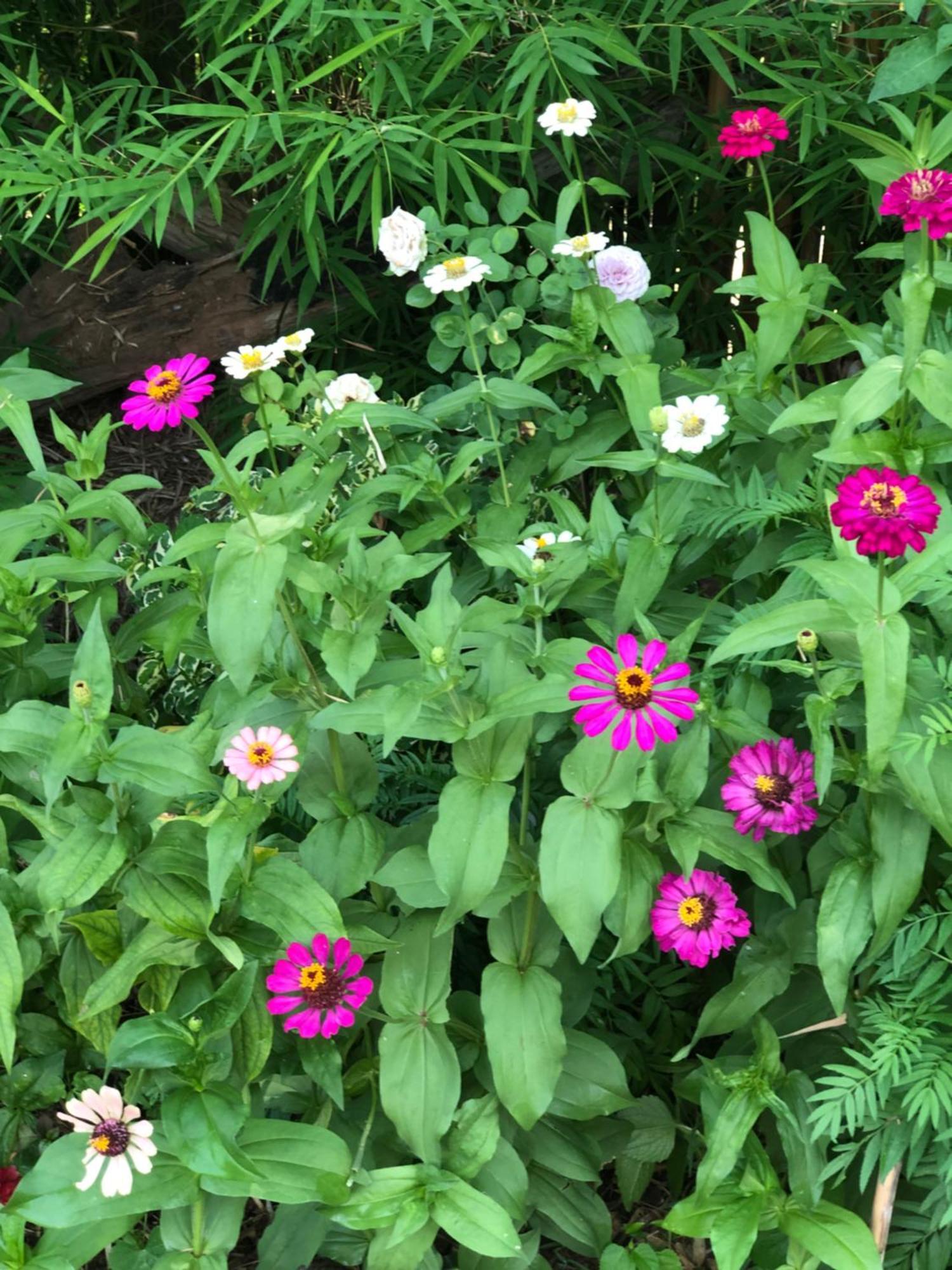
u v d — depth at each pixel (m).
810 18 1.60
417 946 1.09
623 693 0.97
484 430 1.50
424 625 1.03
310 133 1.60
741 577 1.26
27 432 1.23
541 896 1.04
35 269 2.27
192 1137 0.98
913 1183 1.09
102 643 1.00
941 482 1.19
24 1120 1.14
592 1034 1.21
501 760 1.04
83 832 1.01
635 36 1.76
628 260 1.42
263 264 2.15
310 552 1.13
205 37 1.92
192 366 1.01
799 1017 1.15
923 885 1.12
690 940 1.06
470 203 1.47
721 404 1.35
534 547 1.24
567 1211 1.16
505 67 1.73
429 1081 1.07
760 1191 1.08
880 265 1.93
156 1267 1.05
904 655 0.96
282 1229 1.11
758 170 1.90
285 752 1.00
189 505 1.66
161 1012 1.03
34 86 1.79
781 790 1.04
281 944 1.06
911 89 1.18
